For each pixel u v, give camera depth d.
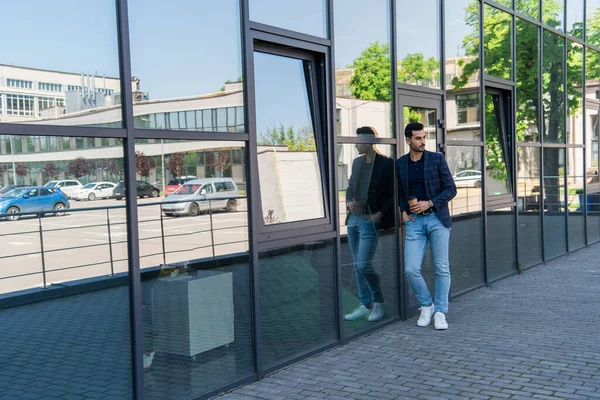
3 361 3.39
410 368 4.94
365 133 6.11
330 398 4.34
